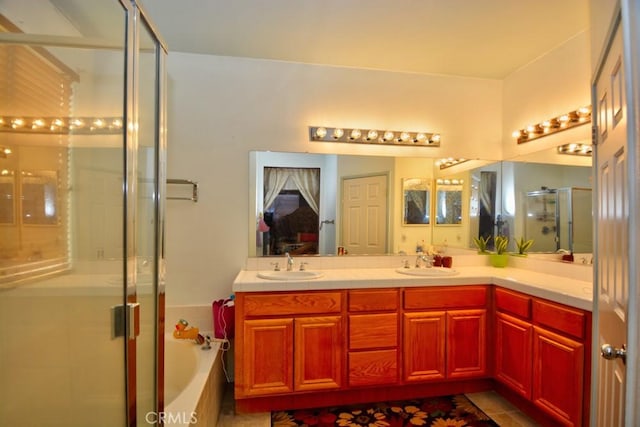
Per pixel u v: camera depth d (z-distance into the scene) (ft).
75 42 4.42
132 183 4.45
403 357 7.63
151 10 6.74
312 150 9.20
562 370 6.11
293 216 9.09
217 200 8.77
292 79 9.10
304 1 6.49
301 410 7.41
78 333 4.26
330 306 7.32
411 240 9.66
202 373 6.36
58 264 4.26
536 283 7.02
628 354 2.73
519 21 7.14
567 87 7.99
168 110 8.58
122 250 4.33
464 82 10.01
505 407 7.54
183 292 8.60
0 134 4.06
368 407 7.54
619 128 3.59
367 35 7.72
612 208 3.92
